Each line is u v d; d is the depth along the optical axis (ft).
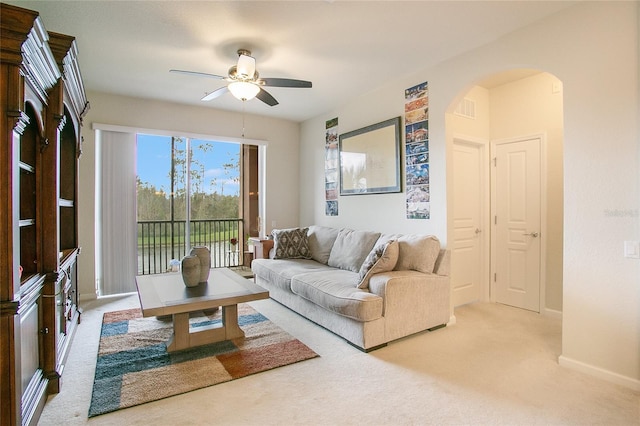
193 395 7.22
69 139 10.37
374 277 10.08
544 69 8.90
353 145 15.46
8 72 5.22
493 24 9.14
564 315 8.52
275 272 13.46
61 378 7.73
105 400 6.96
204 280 10.81
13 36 5.05
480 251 14.38
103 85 13.65
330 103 16.06
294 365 8.55
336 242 14.43
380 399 7.08
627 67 7.52
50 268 7.28
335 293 10.07
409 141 12.72
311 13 8.48
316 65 11.69
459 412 6.63
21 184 7.13
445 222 11.42
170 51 10.57
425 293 10.61
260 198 19.07
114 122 14.83
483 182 14.28
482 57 10.28
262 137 18.54
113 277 14.89
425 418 6.45
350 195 15.78
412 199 12.62
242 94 10.39
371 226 14.60
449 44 10.23
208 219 17.98
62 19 8.71
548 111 12.53
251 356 9.00
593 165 8.03
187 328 9.44
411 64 11.65
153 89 14.14
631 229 7.48
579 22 8.22
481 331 10.90
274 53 10.73
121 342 9.91
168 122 15.99
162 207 16.70
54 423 6.30
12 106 5.24
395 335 9.87
